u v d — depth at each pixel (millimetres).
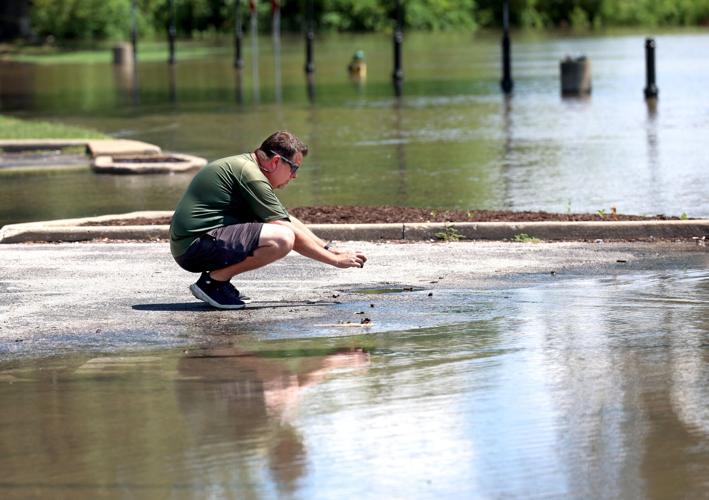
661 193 34188
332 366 16844
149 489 12430
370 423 14305
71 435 14156
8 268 24188
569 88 68125
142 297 21500
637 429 13898
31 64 108938
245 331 18984
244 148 47094
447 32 163375
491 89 72062
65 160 44094
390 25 168250
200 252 20281
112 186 37875
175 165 40906
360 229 27047
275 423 14398
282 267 24000
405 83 77938
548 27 176000
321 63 99562
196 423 14469
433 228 26969
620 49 110312
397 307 20422
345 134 51094
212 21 165000
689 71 81500
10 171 41844
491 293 21359
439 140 48375
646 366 16484
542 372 16266
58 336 18844
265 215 20469
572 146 45594
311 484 12477
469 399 15125
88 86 81750
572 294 21156
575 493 12094
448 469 12797
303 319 19703
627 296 20906
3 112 64625
